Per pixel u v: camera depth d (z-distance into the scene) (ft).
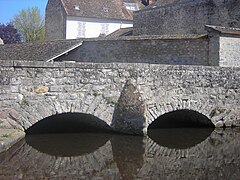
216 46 52.31
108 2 124.88
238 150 36.65
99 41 63.62
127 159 32.48
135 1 132.05
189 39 54.80
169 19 81.87
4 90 33.06
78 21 114.62
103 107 37.42
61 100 35.19
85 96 36.37
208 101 43.62
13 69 33.22
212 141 40.47
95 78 36.73
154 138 41.65
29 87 33.86
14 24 156.25
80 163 30.50
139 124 38.83
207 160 32.55
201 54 54.03
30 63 33.71
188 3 76.48
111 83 37.60
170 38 56.34
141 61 59.26
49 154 32.68
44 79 34.37
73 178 26.35
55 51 62.49
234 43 53.72
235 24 66.49
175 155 34.32
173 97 41.04
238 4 65.92
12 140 30.86
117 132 38.91
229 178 27.43
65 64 35.12
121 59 61.46
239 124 46.06
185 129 47.57
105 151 34.65
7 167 28.14
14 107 33.50
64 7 113.39
